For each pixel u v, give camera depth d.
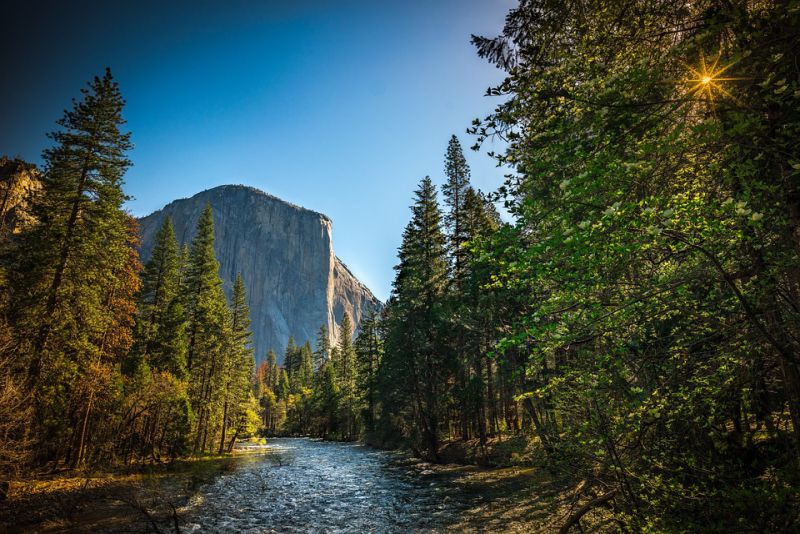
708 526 5.14
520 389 15.28
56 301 22.09
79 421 23.83
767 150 3.93
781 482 5.05
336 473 25.83
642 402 6.28
